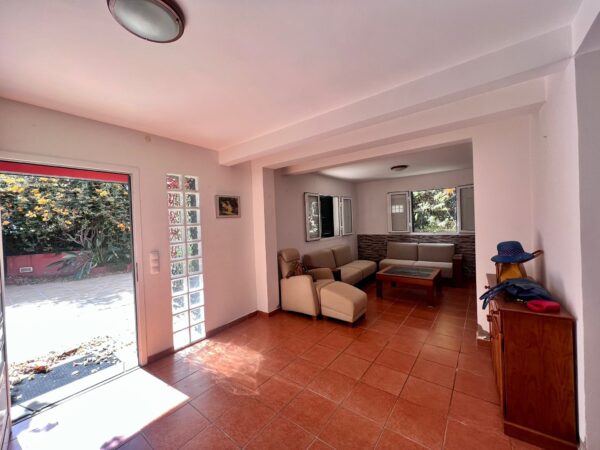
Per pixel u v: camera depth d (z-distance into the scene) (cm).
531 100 193
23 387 233
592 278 136
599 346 136
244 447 165
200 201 319
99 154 236
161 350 277
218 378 237
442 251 542
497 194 258
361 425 178
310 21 124
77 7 111
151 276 271
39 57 143
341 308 343
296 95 200
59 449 170
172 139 291
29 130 199
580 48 128
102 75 164
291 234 477
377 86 190
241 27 126
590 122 134
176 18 115
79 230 501
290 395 211
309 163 407
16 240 430
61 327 363
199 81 175
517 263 213
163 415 194
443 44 146
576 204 140
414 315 370
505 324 163
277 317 382
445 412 186
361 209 682
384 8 118
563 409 151
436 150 379
